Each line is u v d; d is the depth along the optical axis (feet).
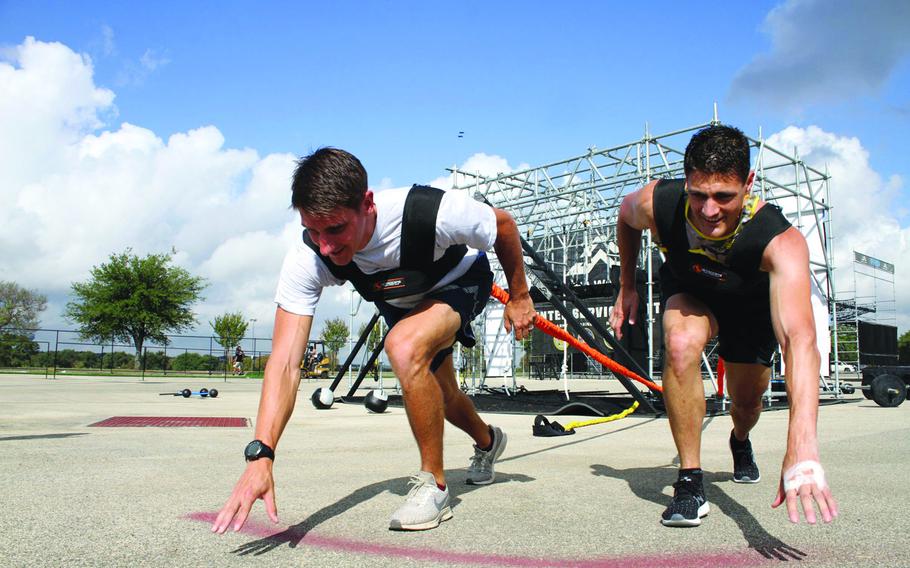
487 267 8.66
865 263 63.93
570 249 52.44
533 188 44.60
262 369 101.71
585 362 63.57
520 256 8.61
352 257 7.23
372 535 6.85
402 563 5.87
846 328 63.41
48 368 89.61
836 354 36.04
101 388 49.65
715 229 7.16
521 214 46.32
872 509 8.14
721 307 8.32
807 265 6.94
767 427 19.69
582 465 11.98
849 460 12.50
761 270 7.37
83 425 19.45
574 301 26.78
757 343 8.64
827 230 36.65
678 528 7.17
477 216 7.54
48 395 38.06
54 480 10.08
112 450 13.74
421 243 7.43
